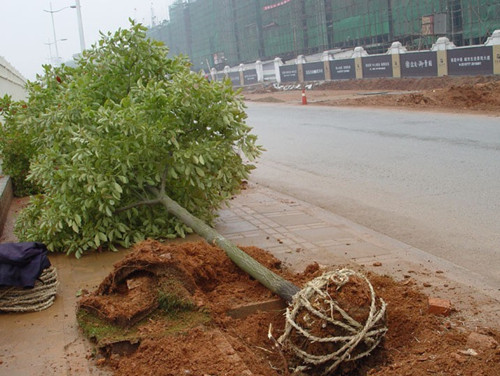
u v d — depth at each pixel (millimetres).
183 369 3523
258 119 22781
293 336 3758
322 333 3613
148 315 4305
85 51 7551
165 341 3898
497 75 28141
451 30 36844
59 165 6484
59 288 5363
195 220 6004
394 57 34719
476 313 4375
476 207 7895
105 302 4418
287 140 16250
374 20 44281
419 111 20359
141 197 6566
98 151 6137
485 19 34656
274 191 9820
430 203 8305
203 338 3920
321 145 14781
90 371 3762
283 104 30000
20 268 4754
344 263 5738
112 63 7332
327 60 41281
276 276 4758
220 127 7031
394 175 10422
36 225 6508
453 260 5930
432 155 11992
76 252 6191
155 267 4590
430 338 3896
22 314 4793
